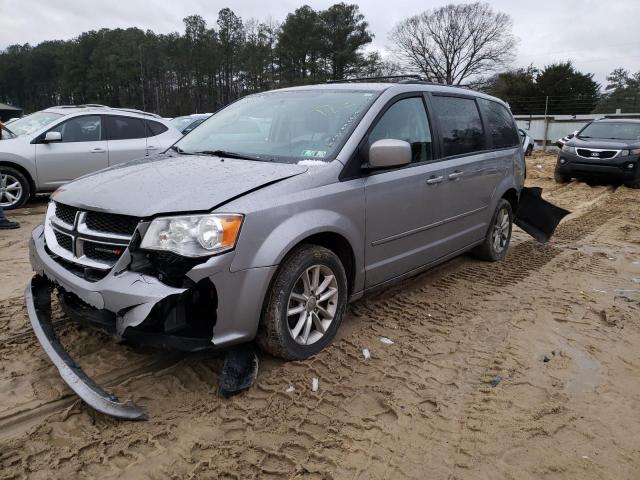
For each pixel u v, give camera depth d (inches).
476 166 192.1
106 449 98.0
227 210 108.9
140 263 106.8
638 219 344.5
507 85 2084.2
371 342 143.9
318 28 2667.3
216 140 158.9
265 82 2768.2
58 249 123.1
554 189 496.1
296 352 127.3
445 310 169.3
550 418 112.1
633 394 123.3
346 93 157.9
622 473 96.3
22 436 100.7
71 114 342.3
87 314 113.8
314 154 137.9
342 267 135.9
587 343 149.0
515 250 252.8
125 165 144.5
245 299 111.3
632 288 198.4
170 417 107.7
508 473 95.3
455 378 127.6
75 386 105.0
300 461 96.3
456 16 2450.8
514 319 163.5
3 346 135.3
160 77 2871.6
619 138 517.0
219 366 127.2
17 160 318.7
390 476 93.6
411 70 2591.0
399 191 150.9
